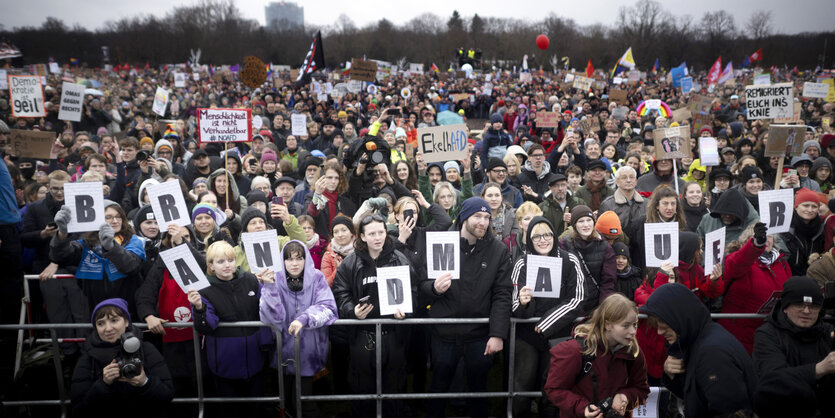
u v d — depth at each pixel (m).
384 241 4.16
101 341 3.71
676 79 26.33
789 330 3.28
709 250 4.18
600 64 70.50
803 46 63.84
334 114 14.55
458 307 4.13
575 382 3.26
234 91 29.28
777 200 4.56
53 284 5.07
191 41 73.00
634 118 14.23
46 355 4.90
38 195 6.05
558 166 8.24
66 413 4.25
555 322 3.84
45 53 67.31
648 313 3.12
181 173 8.36
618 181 5.91
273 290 4.04
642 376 3.30
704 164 6.71
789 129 5.67
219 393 4.25
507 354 4.63
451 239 4.04
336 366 4.76
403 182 6.54
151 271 4.37
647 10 67.81
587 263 4.48
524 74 30.02
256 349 4.25
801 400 2.77
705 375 2.92
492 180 6.48
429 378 5.40
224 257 4.08
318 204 5.75
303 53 78.25
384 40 77.75
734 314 4.09
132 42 71.19
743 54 65.75
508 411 4.14
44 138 7.58
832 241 5.04
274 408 4.61
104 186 6.77
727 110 18.50
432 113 12.91
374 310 4.16
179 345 4.46
